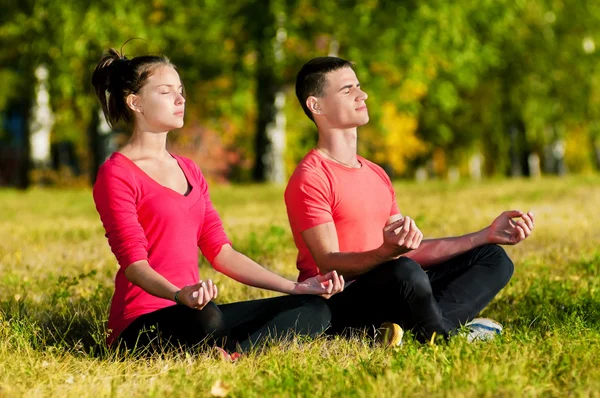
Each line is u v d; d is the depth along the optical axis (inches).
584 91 2965.1
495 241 466.0
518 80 2987.2
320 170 454.9
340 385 350.6
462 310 442.3
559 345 403.2
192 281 432.1
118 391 359.3
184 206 428.8
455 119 3472.0
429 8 2188.7
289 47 2265.0
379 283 420.8
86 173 3351.4
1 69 2928.2
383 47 2230.6
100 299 562.9
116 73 431.5
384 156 3467.0
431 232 995.9
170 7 2188.7
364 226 456.4
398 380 350.6
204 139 2770.7
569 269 682.2
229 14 2229.3
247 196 1857.8
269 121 2529.5
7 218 1357.0
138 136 432.5
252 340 418.9
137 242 411.2
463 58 2381.9
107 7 2079.2
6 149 3826.3
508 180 2380.7
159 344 409.7
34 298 596.4
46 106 2832.2
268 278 437.4
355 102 457.1
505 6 2429.9
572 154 4340.6
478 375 349.1
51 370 390.3
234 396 346.9
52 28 2160.4
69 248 899.4
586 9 2918.3
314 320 426.0
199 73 2329.0
